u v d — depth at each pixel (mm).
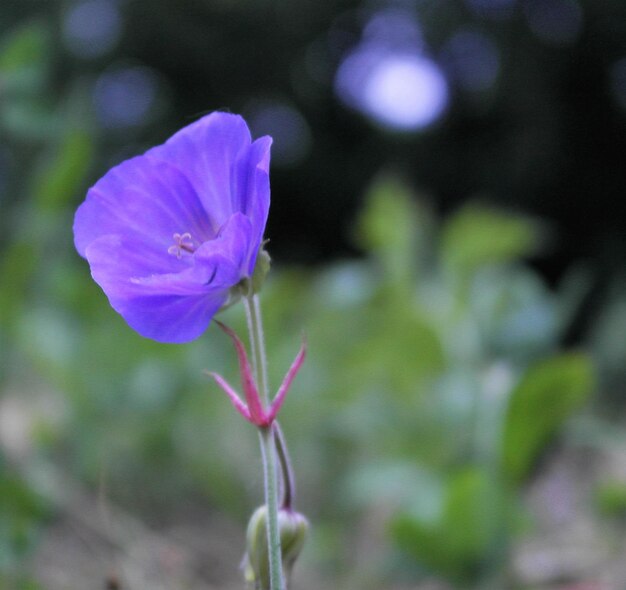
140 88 2357
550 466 648
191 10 2359
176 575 406
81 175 514
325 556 511
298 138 2635
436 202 2430
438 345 574
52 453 586
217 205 269
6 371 568
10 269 521
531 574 481
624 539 523
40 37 475
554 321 547
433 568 408
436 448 538
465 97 2439
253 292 260
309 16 2508
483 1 2391
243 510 593
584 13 2264
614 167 2285
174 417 603
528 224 615
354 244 2539
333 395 628
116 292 259
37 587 394
